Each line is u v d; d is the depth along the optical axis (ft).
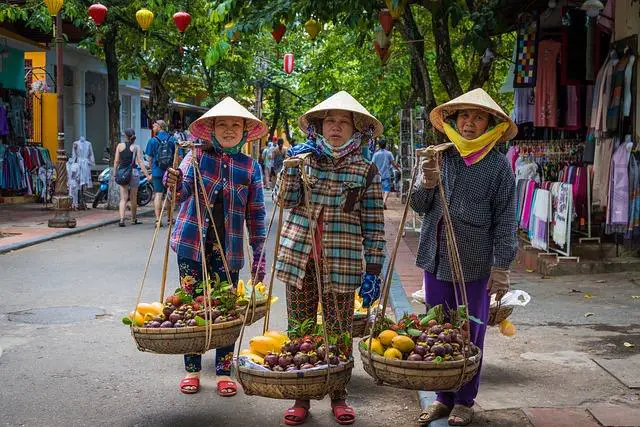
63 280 32.50
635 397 16.65
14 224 53.16
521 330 22.88
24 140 73.97
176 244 17.67
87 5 60.90
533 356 20.01
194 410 16.72
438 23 37.93
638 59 31.68
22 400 17.22
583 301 27.07
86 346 21.94
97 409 16.69
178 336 15.11
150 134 121.29
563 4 36.47
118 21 65.00
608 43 35.88
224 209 17.80
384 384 13.97
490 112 14.80
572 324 23.63
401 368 13.44
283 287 31.81
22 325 24.38
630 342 21.36
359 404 17.35
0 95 69.10
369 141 16.01
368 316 17.19
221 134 17.75
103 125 101.35
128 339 22.79
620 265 33.09
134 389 18.12
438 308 15.17
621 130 32.22
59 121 50.98
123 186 54.24
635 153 31.94
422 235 15.83
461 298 15.55
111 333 23.48
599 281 31.07
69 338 22.81
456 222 15.14
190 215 17.67
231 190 17.81
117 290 30.40
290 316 16.28
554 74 37.37
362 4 35.58
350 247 15.66
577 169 34.12
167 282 32.45
